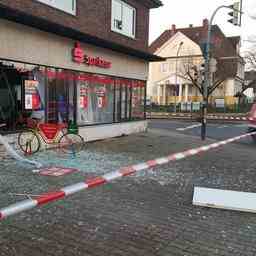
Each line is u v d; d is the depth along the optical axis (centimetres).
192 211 552
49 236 446
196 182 732
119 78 1556
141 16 1730
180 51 5331
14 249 408
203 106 1520
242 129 2242
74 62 1241
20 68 1016
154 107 4478
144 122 1794
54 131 1041
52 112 1164
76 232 460
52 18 1148
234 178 780
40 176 741
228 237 458
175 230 477
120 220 507
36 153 1012
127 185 691
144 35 1769
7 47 961
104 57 1417
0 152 920
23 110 1051
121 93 1581
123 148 1188
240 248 428
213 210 559
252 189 689
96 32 1388
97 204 572
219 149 1245
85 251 408
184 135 1766
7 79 991
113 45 1373
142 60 1730
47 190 638
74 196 607
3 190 631
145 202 590
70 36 1169
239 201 583
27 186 662
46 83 1129
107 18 1458
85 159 945
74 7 1255
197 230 479
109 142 1339
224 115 3878
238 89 6172
